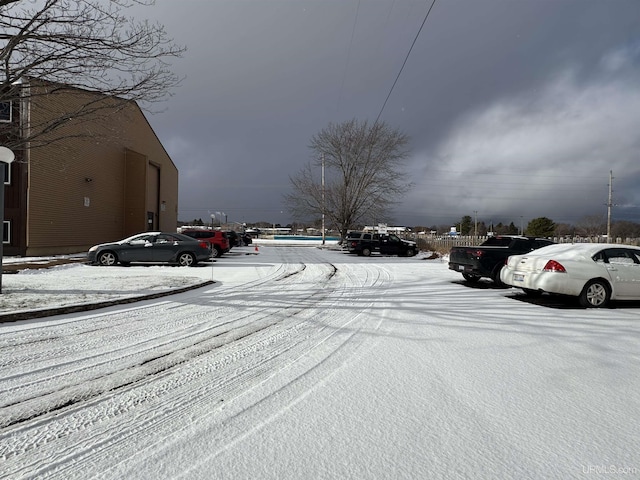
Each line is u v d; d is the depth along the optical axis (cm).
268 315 737
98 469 263
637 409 356
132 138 2875
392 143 4441
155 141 3369
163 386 404
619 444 297
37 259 1794
